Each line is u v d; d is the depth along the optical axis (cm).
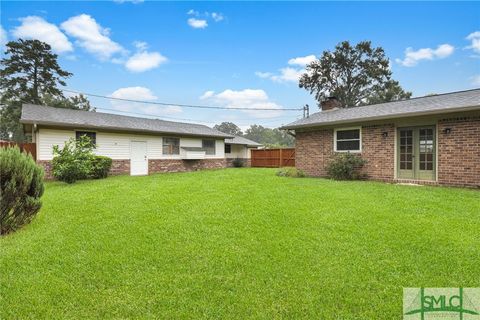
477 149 815
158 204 637
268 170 1795
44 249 377
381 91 3559
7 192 444
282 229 447
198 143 1931
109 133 1424
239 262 328
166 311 238
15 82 2659
